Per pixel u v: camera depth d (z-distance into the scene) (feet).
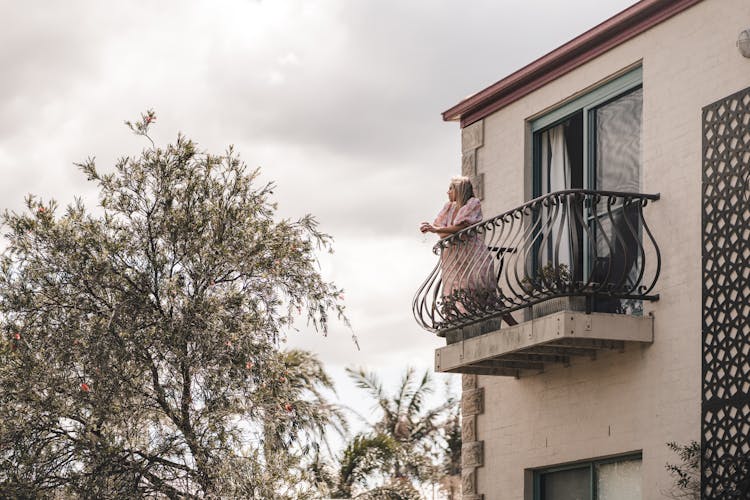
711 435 34.81
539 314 40.19
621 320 37.70
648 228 38.50
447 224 44.14
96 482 43.83
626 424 38.81
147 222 47.65
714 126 36.35
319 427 47.98
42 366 44.96
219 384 45.24
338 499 69.36
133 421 44.88
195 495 45.09
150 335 45.57
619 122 41.98
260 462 45.34
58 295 46.32
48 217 46.83
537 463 43.14
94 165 47.96
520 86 46.80
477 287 41.47
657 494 37.06
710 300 35.70
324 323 48.91
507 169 47.29
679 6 38.63
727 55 36.63
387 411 100.48
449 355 43.39
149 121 48.49
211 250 47.14
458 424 100.53
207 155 48.91
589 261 42.24
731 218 35.50
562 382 42.34
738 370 34.40
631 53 40.83
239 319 46.32
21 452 44.19
